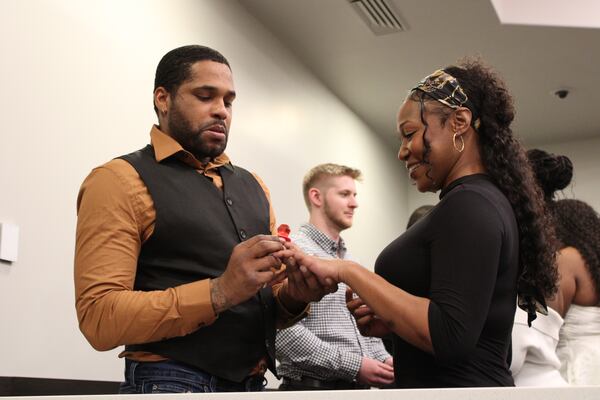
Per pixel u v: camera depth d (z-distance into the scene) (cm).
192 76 147
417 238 134
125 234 132
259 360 143
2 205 209
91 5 256
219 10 343
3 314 205
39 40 230
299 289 140
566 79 454
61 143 234
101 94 255
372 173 524
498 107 141
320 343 239
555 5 388
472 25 386
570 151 564
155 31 291
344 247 290
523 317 187
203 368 131
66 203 233
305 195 304
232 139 340
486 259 122
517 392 72
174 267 135
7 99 215
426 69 436
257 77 372
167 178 140
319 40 403
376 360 251
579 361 211
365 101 484
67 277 230
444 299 122
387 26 388
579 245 217
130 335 124
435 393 73
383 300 127
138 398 75
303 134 417
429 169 140
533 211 136
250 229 148
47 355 219
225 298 126
